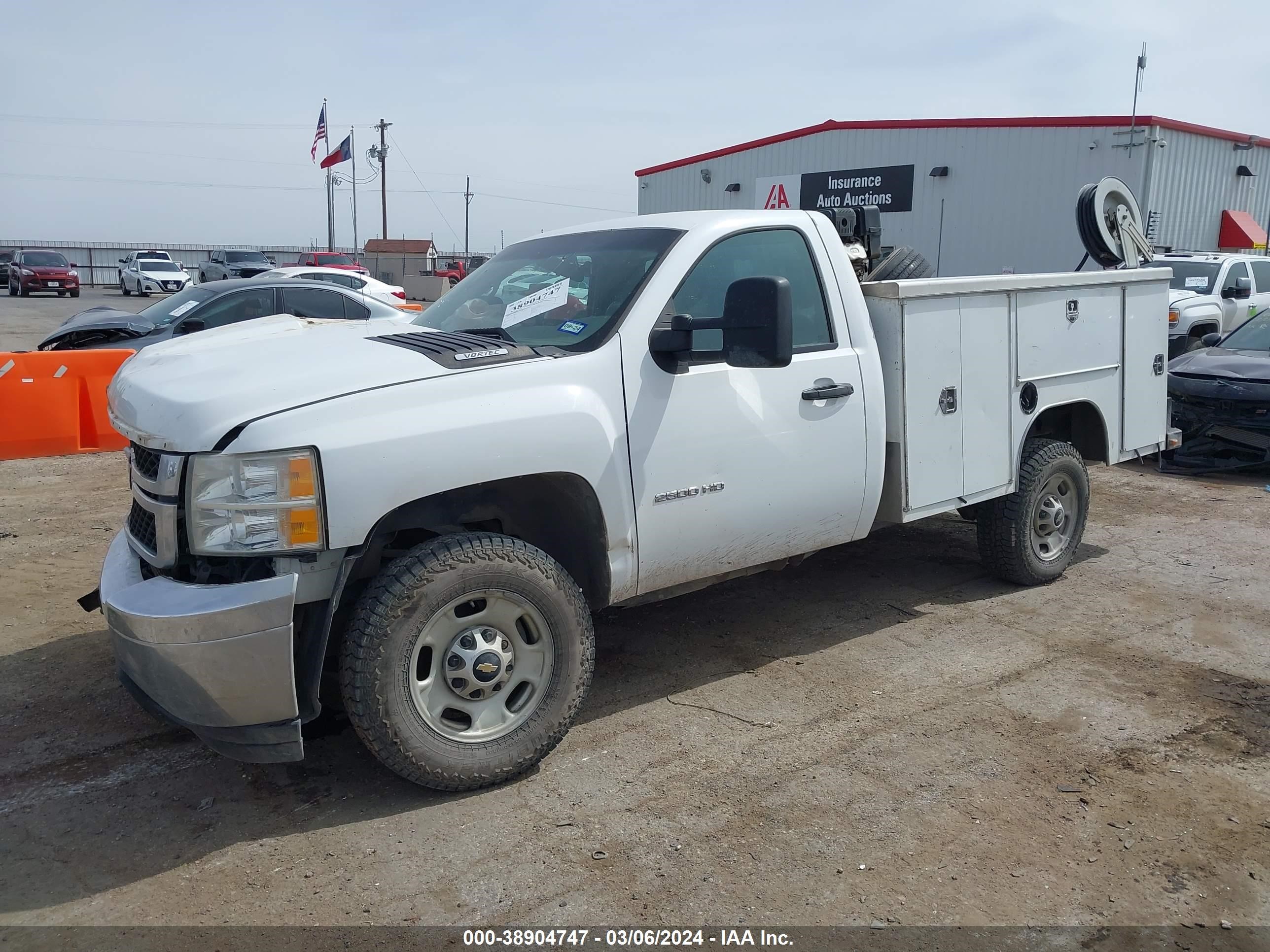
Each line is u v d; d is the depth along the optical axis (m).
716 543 4.06
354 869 3.06
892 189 24.70
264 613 2.99
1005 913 2.86
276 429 3.04
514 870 3.05
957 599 5.54
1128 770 3.66
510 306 4.20
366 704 3.22
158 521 3.19
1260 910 2.88
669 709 4.18
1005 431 5.16
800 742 3.88
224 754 3.19
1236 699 4.27
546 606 3.52
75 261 56.81
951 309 4.77
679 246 4.01
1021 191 22.86
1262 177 25.97
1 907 2.89
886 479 4.73
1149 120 20.95
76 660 4.63
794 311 4.31
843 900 2.91
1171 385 9.04
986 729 3.98
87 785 3.57
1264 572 6.06
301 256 49.59
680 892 2.95
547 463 3.47
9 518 7.03
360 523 3.11
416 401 3.26
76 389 9.18
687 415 3.87
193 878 3.02
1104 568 6.14
